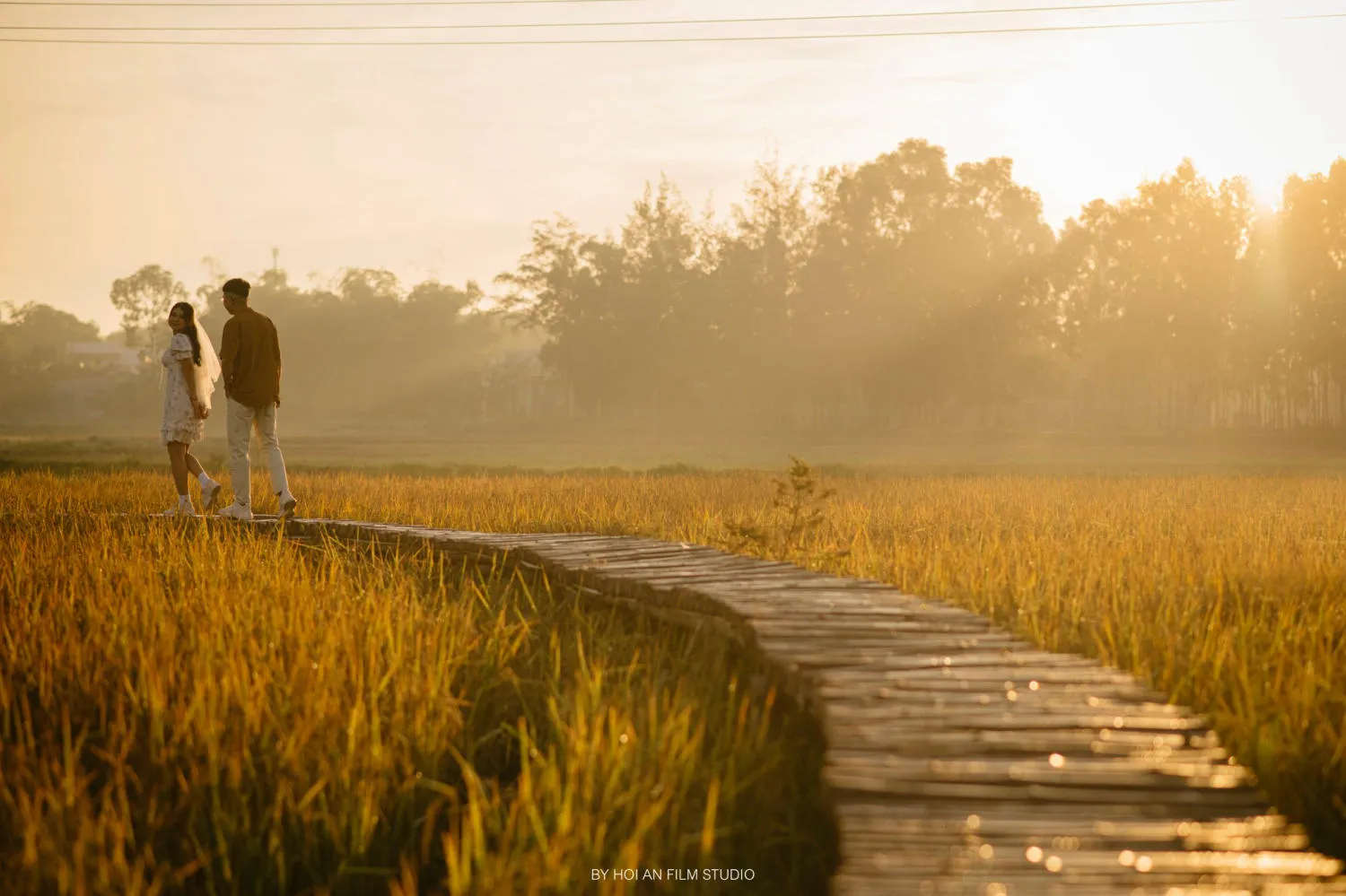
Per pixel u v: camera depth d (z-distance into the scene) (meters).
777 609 7.36
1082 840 4.04
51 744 6.14
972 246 97.44
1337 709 6.47
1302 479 29.23
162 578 9.98
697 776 5.64
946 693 5.57
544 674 7.54
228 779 5.63
